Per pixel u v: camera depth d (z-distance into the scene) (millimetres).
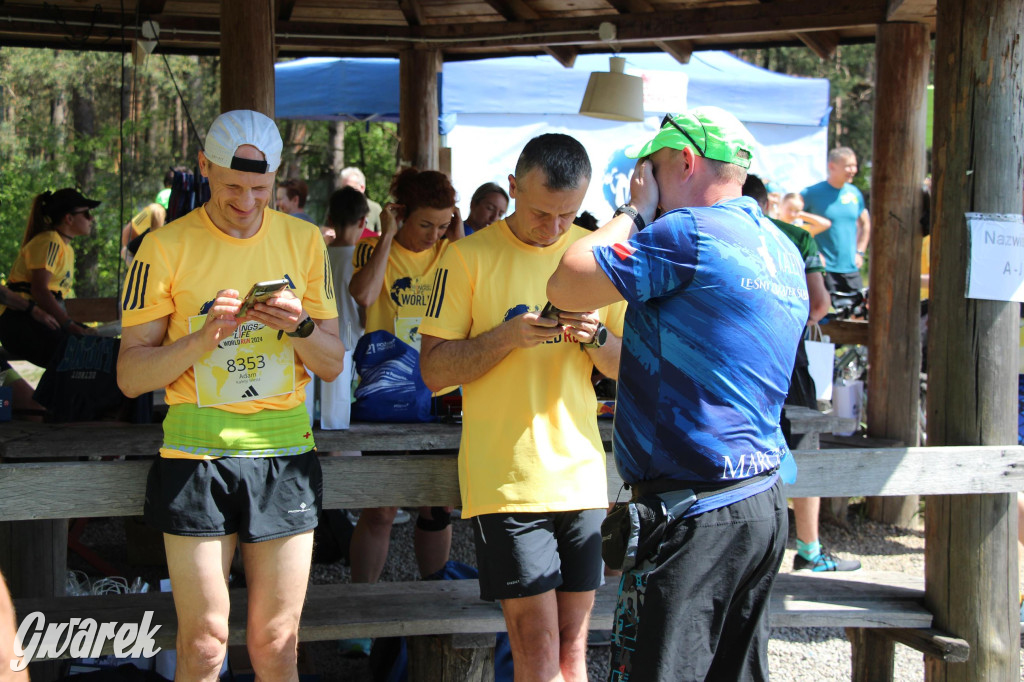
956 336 3580
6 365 3748
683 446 2316
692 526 2312
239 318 2443
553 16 6324
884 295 5836
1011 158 3502
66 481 2963
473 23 6355
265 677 2689
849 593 3785
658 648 2322
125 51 6348
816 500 5082
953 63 3529
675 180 2443
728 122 2424
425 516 4230
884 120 5715
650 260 2285
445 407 3633
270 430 2633
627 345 2410
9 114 16000
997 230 3514
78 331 5277
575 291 2369
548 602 2689
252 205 2561
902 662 4473
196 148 15539
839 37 6203
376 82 8391
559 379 2746
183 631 2584
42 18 5781
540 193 2629
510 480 2689
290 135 15070
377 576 4152
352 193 4734
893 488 3465
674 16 5793
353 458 3193
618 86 5797
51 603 3377
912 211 5746
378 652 3920
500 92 8297
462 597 3496
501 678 3723
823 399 7512
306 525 2684
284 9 6398
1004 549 3572
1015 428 3615
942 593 3615
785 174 8844
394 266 4312
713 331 2297
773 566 2438
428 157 6762
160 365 2479
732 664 2473
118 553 5512
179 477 2562
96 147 14094
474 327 2828
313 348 2664
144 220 7914
